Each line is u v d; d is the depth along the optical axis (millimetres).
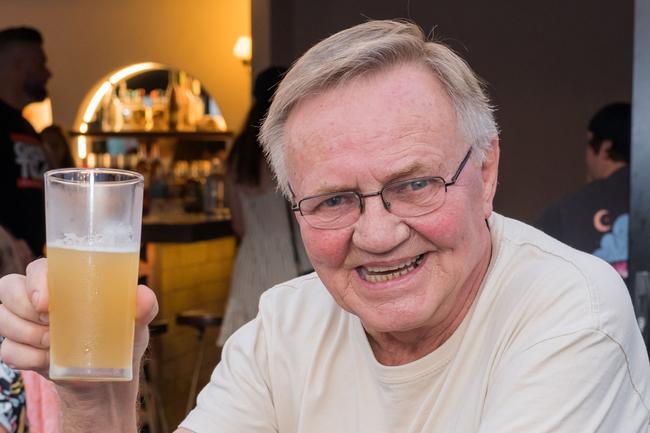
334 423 1398
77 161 7461
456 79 1199
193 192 5766
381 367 1322
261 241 3582
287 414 1459
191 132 7094
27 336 975
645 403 1223
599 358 1151
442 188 1178
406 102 1159
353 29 1222
